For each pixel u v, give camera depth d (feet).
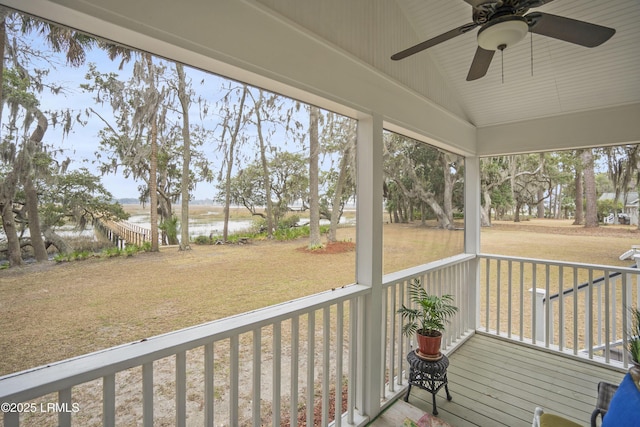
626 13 7.54
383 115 7.61
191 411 4.67
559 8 7.80
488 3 4.54
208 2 4.46
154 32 3.92
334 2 6.46
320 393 7.04
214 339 4.41
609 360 9.50
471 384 8.68
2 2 3.21
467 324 11.98
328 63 6.23
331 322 7.71
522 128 11.40
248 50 4.90
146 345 3.98
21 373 3.23
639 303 10.57
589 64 8.89
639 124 9.46
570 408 7.66
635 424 3.73
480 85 10.47
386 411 7.55
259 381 5.03
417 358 7.70
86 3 3.45
